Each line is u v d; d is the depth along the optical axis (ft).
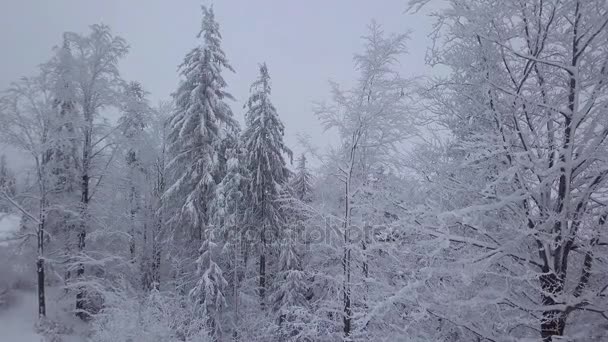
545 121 16.40
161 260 65.26
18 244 53.36
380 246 18.39
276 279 57.16
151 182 68.69
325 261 49.19
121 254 61.41
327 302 36.81
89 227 57.00
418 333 18.30
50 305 53.67
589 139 15.43
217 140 57.00
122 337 36.83
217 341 49.75
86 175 55.31
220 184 51.29
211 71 58.70
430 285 16.47
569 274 17.83
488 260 14.93
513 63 18.04
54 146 50.72
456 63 18.35
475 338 17.88
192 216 53.42
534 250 17.21
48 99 50.26
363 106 34.55
